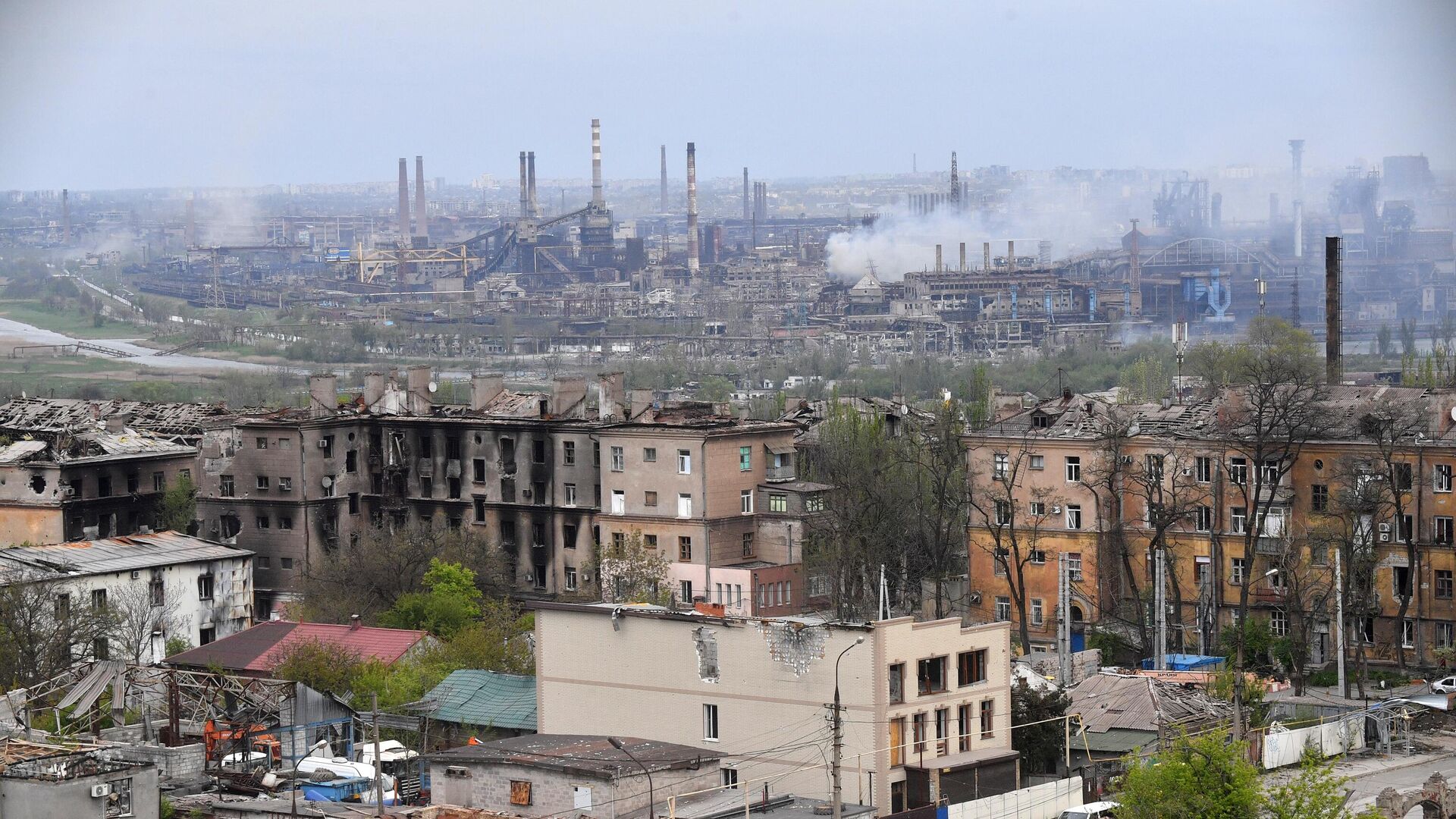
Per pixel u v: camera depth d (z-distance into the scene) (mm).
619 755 184375
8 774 164500
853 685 186750
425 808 172250
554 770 178375
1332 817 172000
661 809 176500
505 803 181125
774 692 192000
